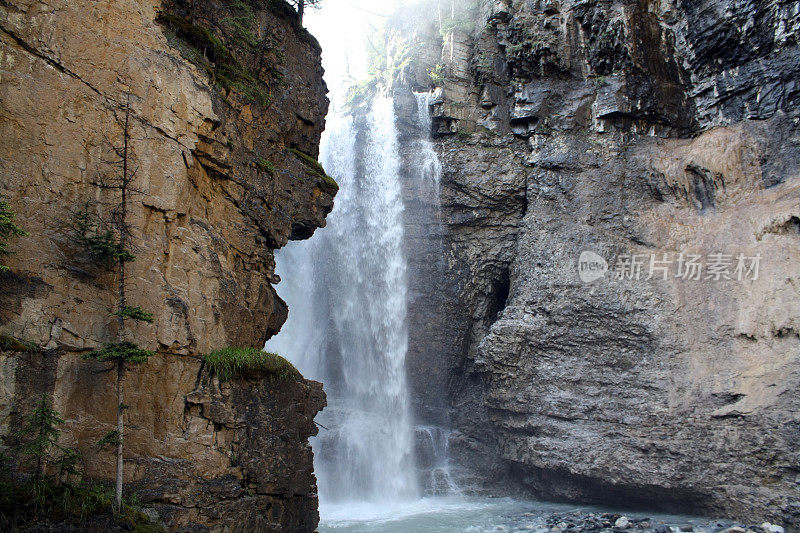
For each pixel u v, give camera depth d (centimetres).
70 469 870
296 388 1218
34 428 823
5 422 833
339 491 2153
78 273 944
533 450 1952
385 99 2697
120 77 1024
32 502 816
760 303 1738
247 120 1316
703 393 1736
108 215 985
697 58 2255
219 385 1090
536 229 2262
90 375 943
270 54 1420
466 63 2623
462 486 2183
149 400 1005
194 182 1163
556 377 1989
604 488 1847
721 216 1955
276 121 1416
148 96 1059
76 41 975
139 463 970
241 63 1334
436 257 2502
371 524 1744
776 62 2053
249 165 1307
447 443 2338
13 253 873
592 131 2322
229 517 1052
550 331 2048
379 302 2520
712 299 1842
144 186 1035
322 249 2659
